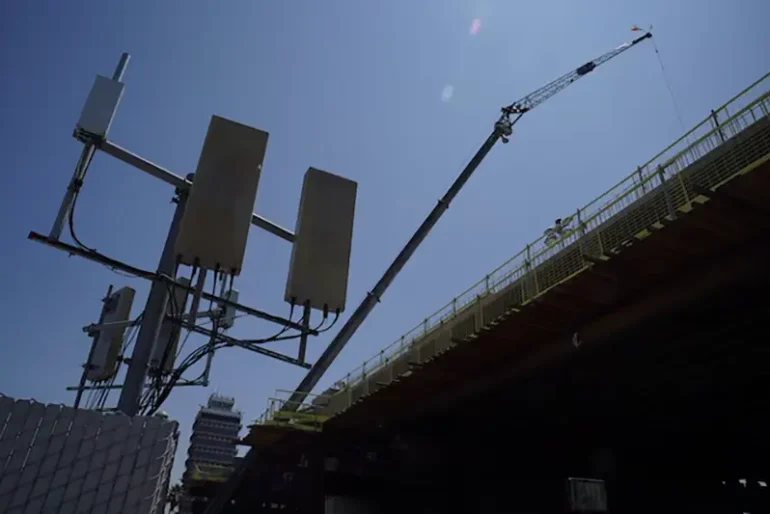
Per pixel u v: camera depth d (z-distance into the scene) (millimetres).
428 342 21938
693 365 15297
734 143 11883
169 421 12430
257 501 35594
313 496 29578
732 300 13047
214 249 14266
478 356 18875
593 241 14773
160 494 12602
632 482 23531
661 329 14586
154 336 14812
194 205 14453
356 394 26250
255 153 15703
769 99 11367
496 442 23406
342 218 16625
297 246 15711
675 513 23797
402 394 22938
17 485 10539
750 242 12219
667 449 21531
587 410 18297
